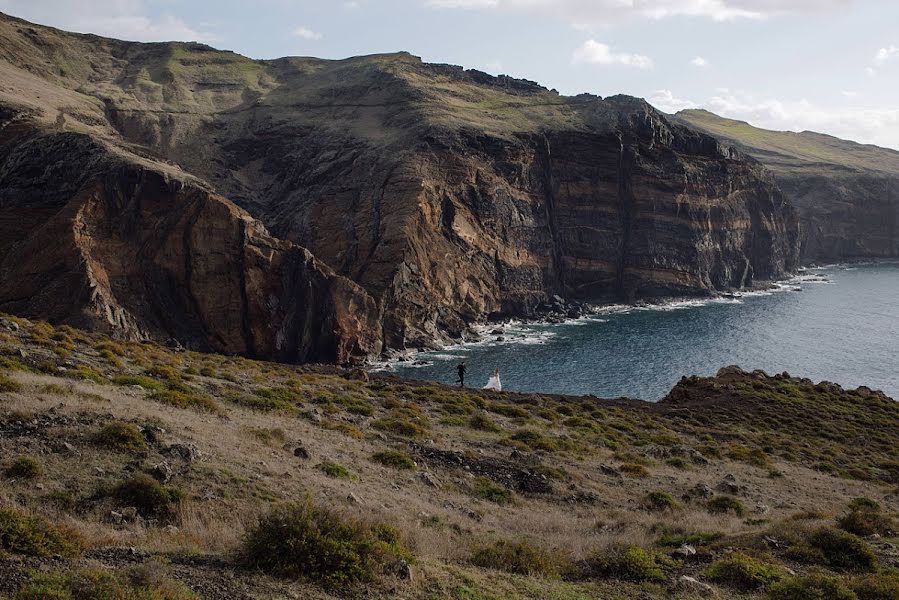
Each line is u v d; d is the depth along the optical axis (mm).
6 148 137250
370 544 14188
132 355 47500
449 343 138500
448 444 33656
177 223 116875
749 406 65375
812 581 15312
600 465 34531
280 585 12422
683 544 19703
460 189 162750
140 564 12336
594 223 188250
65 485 16953
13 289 101875
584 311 172500
